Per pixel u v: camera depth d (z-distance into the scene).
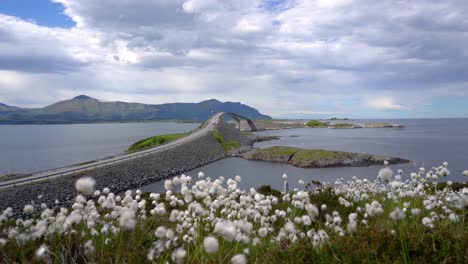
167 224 6.55
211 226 5.52
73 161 96.88
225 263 4.07
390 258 4.02
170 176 63.53
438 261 3.87
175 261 3.76
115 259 4.18
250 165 76.69
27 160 100.06
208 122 194.88
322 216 8.12
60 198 40.56
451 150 89.75
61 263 3.75
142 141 139.62
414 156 76.75
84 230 5.23
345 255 4.20
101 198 6.10
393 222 5.09
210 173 65.75
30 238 4.61
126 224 4.39
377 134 184.50
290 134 199.75
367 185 12.45
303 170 66.25
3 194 39.53
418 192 7.87
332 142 131.25
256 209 6.85
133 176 58.44
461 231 4.60
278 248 4.83
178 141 106.25
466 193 5.50
